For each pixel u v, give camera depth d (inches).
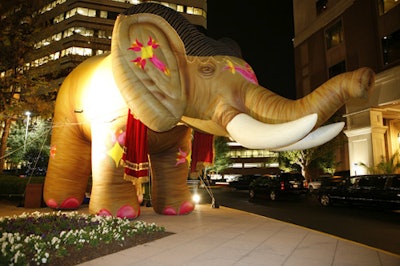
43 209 469.1
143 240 273.6
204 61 268.1
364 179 608.1
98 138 327.9
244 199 832.3
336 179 964.0
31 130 1405.0
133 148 312.3
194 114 269.1
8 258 186.1
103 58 371.2
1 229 249.4
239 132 231.6
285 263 222.8
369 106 1011.9
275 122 225.1
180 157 401.1
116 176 325.7
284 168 1360.7
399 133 1103.6
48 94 784.3
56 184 403.9
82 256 222.4
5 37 573.9
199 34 280.2
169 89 256.4
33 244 219.3
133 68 255.9
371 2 1146.0
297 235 311.3
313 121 197.0
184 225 345.4
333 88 202.8
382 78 972.6
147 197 546.6
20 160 1497.3
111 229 265.6
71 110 380.2
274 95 239.6
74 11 2566.4
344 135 1210.6
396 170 978.7
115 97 320.5
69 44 2385.6
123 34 264.5
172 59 266.1
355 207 642.2
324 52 1417.3
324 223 450.6
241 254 241.3
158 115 250.8
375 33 1125.7
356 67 1216.8
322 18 1424.7
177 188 402.9
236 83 257.9
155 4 284.2
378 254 248.7
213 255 236.5
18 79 648.4
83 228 265.3
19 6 647.8
